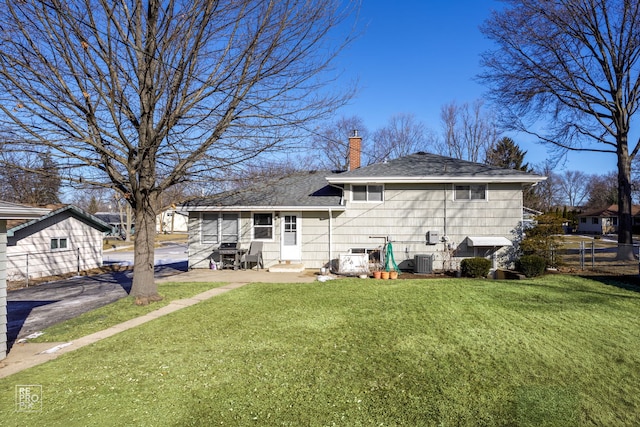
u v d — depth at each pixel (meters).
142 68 7.75
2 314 4.97
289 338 5.65
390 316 6.87
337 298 8.55
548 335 5.61
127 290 10.43
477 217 13.30
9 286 11.37
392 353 4.96
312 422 3.29
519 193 13.11
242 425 3.25
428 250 13.47
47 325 6.80
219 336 5.79
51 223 14.06
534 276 11.27
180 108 7.95
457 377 4.18
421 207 13.55
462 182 13.26
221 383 4.09
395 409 3.50
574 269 12.48
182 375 4.32
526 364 4.52
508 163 34.22
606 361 4.59
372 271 13.07
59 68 7.02
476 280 10.96
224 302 8.24
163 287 10.23
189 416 3.41
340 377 4.22
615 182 54.50
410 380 4.12
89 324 6.62
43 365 4.72
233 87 7.86
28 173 7.30
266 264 14.23
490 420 3.30
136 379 4.21
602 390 3.83
